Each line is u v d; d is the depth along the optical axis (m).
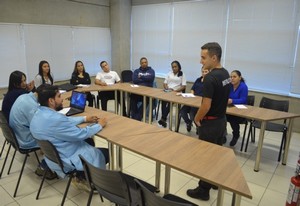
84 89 4.25
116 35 6.52
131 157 3.19
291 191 1.90
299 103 4.23
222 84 2.03
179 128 4.38
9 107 2.82
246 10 4.57
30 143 2.43
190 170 1.56
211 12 5.04
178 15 5.56
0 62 4.69
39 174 2.66
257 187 2.61
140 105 4.75
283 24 4.20
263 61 4.53
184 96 3.91
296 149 3.59
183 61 5.70
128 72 5.61
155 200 1.29
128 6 6.42
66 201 2.28
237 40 4.78
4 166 2.74
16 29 4.84
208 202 2.31
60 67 5.72
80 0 5.85
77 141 2.10
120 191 1.56
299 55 4.12
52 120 1.92
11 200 2.28
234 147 3.60
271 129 3.24
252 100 3.80
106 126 2.33
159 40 6.05
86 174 1.77
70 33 5.80
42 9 5.20
